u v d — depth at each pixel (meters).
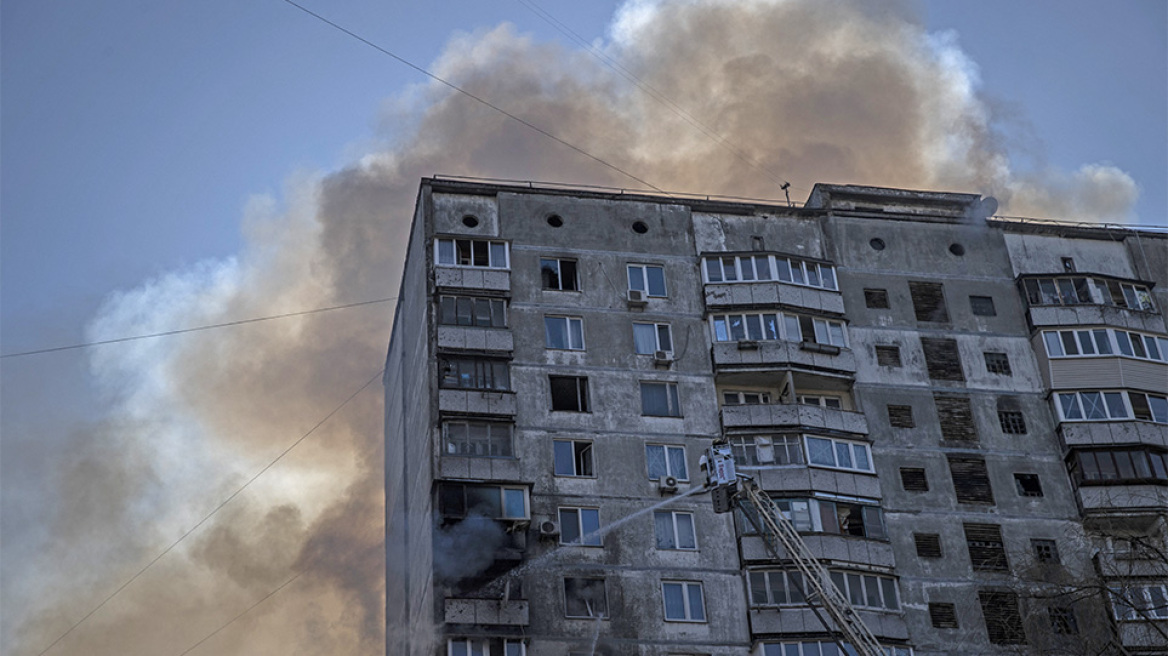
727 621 58.34
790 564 59.22
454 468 58.72
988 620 60.94
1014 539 63.28
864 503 62.16
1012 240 72.25
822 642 57.59
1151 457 65.62
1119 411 66.94
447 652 55.09
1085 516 64.12
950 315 69.19
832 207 72.50
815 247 69.69
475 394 60.88
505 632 55.94
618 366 63.66
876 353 67.25
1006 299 70.25
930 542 62.53
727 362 64.38
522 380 62.19
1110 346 68.44
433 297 63.16
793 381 64.81
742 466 61.94
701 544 59.91
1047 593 60.31
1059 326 68.75
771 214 70.12
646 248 67.31
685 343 65.06
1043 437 66.44
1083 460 65.38
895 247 70.56
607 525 59.47
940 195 74.31
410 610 63.91
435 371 61.28
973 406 66.75
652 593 58.34
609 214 67.75
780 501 61.22
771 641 57.62
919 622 60.34
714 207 69.44
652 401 63.22
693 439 62.56
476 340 62.28
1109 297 70.44
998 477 64.94
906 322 68.50
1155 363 68.62
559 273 65.62
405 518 67.69
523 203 67.06
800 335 65.94
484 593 56.62
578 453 61.16
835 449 63.12
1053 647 60.34
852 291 68.81
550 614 56.91
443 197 66.50
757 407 63.22
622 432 61.94
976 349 68.38
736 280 66.56
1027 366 68.44
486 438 60.09
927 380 67.00
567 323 64.31
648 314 65.44
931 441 65.25
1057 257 72.31
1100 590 54.97
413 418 66.50
